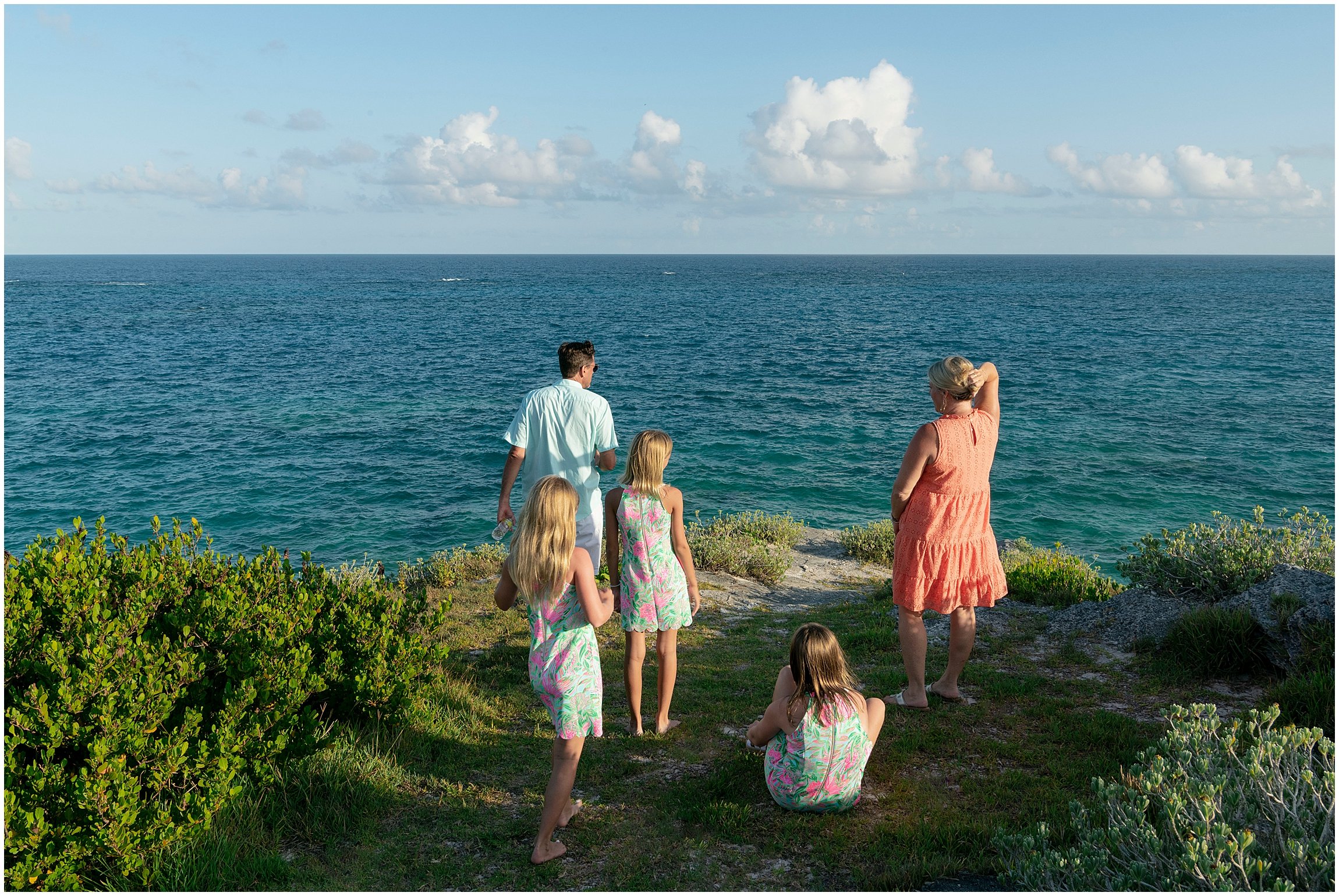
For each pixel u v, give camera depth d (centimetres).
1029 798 386
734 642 729
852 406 3491
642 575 477
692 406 3494
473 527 1958
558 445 572
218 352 5303
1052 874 298
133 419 3155
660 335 6644
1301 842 270
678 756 464
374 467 2497
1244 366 4534
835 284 16588
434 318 8212
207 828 362
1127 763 413
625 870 353
